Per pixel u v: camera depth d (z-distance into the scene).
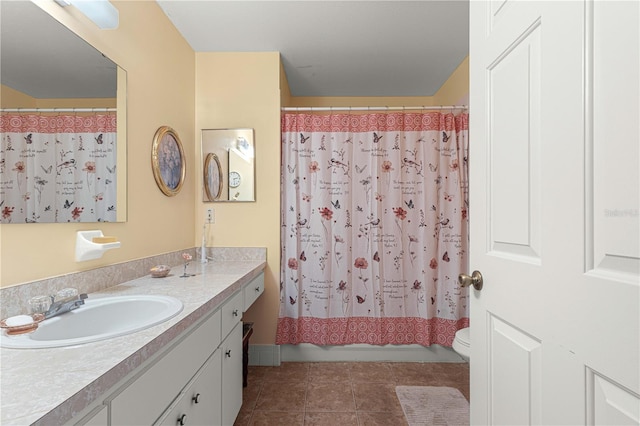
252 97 2.27
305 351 2.29
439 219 2.23
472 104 0.90
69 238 1.14
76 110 1.17
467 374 2.08
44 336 0.86
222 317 1.31
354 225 2.25
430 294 2.20
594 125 0.51
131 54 1.51
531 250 0.66
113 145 1.37
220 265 2.00
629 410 0.45
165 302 1.10
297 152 2.26
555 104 0.59
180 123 2.04
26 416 0.47
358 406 1.73
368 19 1.91
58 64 1.10
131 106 1.51
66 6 1.14
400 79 2.72
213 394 1.21
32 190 1.00
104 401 0.63
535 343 0.64
